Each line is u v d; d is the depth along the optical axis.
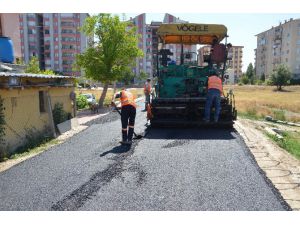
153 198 4.83
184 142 8.43
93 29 20.64
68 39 83.00
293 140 12.59
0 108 7.84
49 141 9.47
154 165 6.39
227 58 11.41
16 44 18.52
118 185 5.36
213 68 11.65
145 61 89.94
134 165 6.41
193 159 6.80
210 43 12.24
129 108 8.25
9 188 5.38
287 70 67.81
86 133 10.41
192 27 11.09
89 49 20.83
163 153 7.30
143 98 30.31
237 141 8.56
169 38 11.85
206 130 10.32
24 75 8.81
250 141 8.70
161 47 11.62
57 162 6.83
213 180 5.54
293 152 9.24
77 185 5.40
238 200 4.75
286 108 29.03
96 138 9.38
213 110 10.68
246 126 12.17
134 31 21.62
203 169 6.12
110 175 5.85
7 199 4.93
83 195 4.99
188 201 4.72
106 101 26.77
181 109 10.66
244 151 7.48
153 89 11.79
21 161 7.13
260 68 109.06
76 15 82.50
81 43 83.50
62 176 5.88
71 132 10.88
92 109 17.66
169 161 6.66
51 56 83.25
